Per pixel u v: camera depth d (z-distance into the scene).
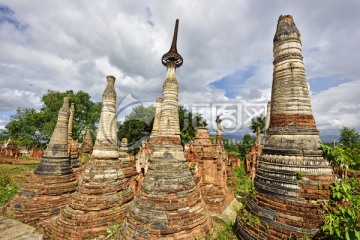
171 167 9.30
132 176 17.92
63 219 10.70
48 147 14.38
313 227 5.84
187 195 8.88
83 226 10.30
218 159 18.14
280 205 6.46
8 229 7.14
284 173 6.66
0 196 19.64
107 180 11.63
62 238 10.21
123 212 11.44
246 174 33.50
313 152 6.58
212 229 9.02
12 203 12.88
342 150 6.55
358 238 4.94
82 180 11.57
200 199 9.49
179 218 8.23
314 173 6.34
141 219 8.23
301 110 7.08
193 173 16.03
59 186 13.54
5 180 27.47
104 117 12.73
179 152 9.95
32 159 49.62
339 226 5.38
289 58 7.47
